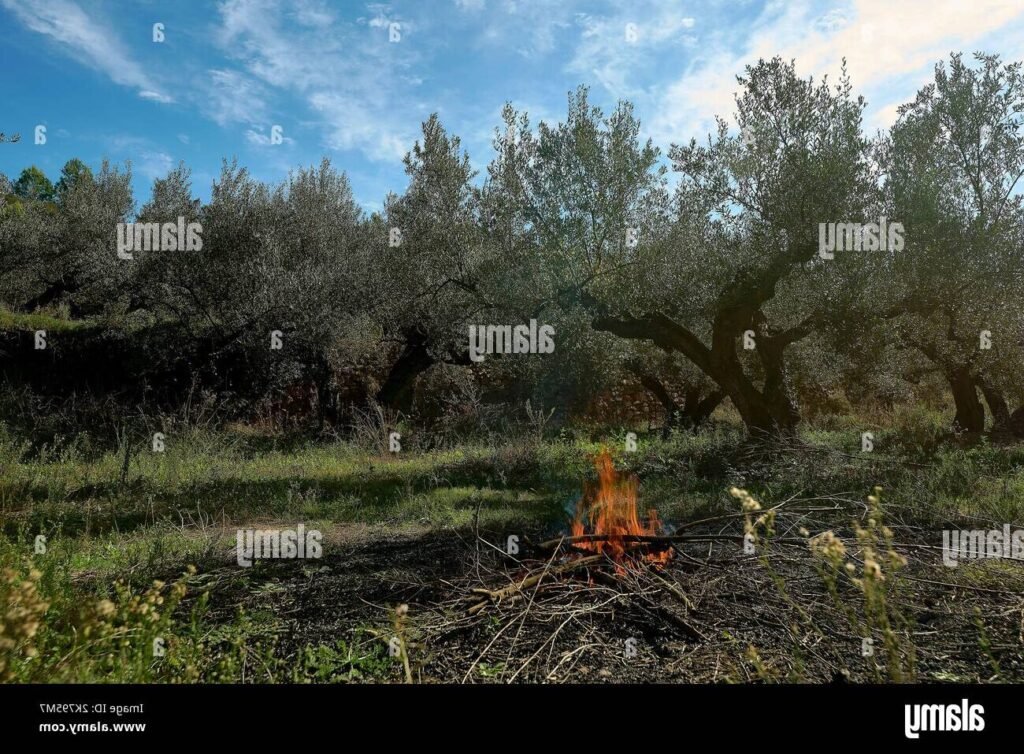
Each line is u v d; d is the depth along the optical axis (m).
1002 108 10.35
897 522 5.29
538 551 4.29
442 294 12.77
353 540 5.51
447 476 8.42
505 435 10.83
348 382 15.98
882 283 9.93
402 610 2.78
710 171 10.11
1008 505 5.73
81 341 15.09
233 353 14.23
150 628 2.67
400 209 12.22
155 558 4.79
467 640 3.27
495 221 11.05
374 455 10.73
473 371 15.77
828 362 12.71
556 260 10.37
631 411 16.28
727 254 9.98
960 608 3.61
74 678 2.46
